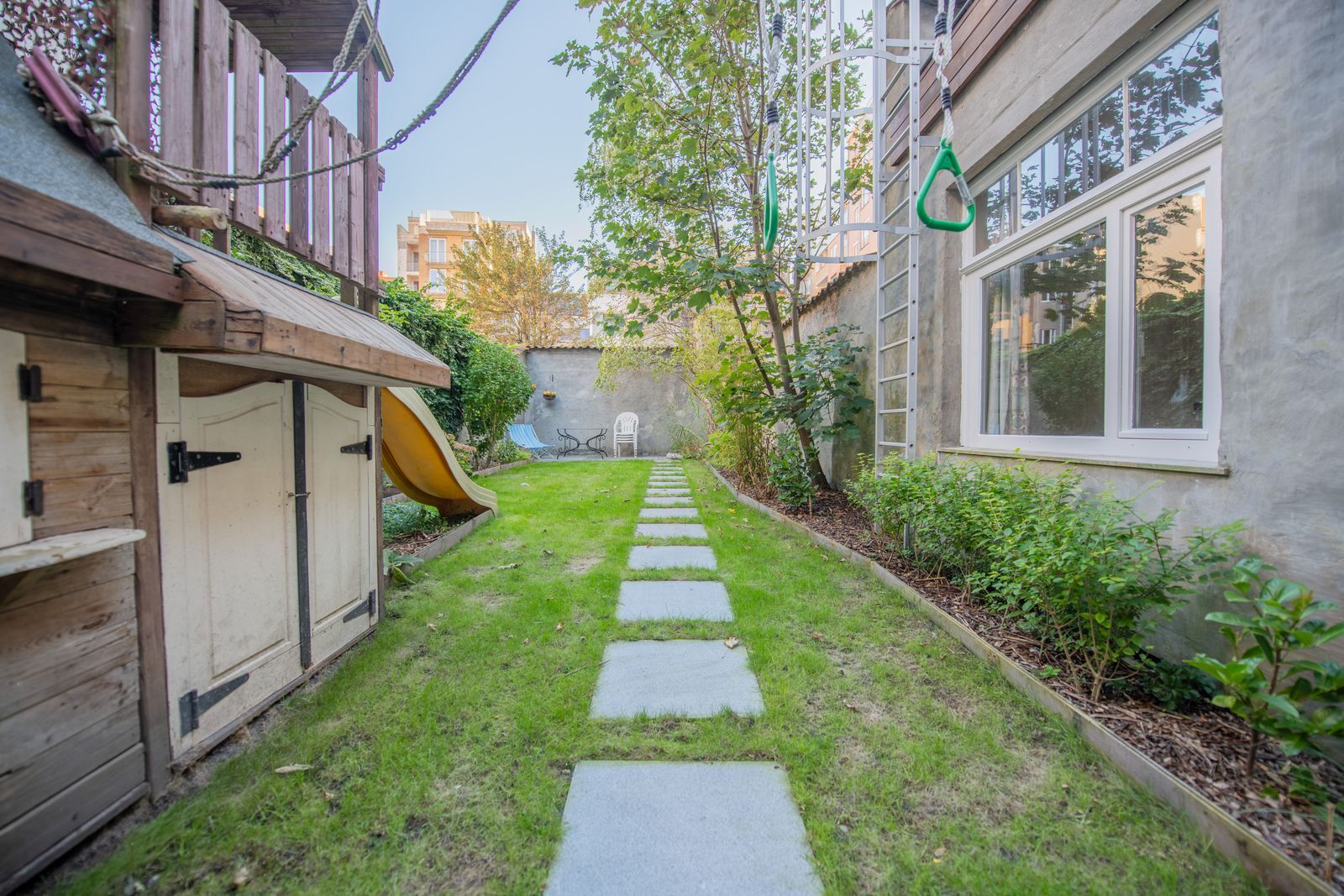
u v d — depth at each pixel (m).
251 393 1.77
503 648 2.34
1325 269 1.47
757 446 6.41
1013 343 3.14
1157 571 1.76
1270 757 1.48
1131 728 1.62
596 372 12.90
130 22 1.44
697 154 5.32
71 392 1.21
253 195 1.94
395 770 1.55
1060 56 2.57
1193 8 2.01
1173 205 2.12
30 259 0.97
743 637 2.45
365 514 2.46
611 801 1.44
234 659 1.69
